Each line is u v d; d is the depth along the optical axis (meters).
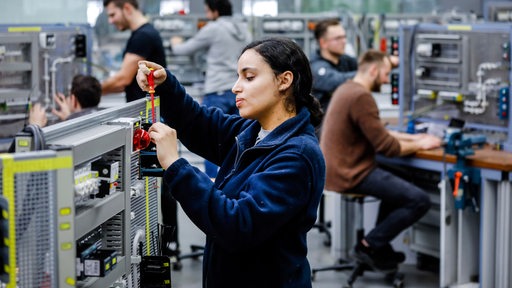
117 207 1.93
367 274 4.99
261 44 2.06
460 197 4.34
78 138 1.75
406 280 4.85
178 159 1.91
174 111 2.34
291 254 2.06
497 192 4.27
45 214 1.61
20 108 4.21
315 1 8.41
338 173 4.61
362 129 4.50
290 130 2.05
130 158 1.99
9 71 4.14
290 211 1.95
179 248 5.23
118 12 4.96
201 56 7.05
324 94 5.69
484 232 4.30
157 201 2.38
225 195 2.03
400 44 5.11
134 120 2.03
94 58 6.96
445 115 4.93
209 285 2.11
